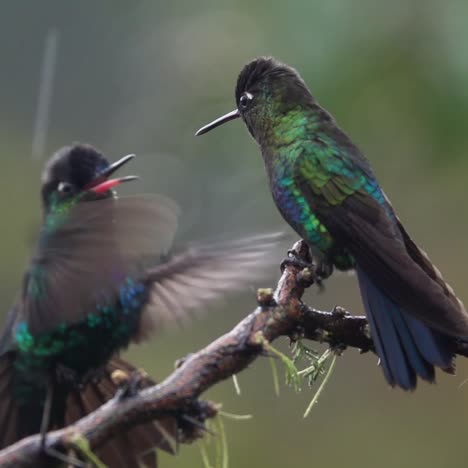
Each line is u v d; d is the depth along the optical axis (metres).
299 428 16.38
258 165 12.31
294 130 8.59
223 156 12.44
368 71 11.45
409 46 11.45
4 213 22.89
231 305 17.80
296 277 6.02
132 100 22.05
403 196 12.48
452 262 14.98
